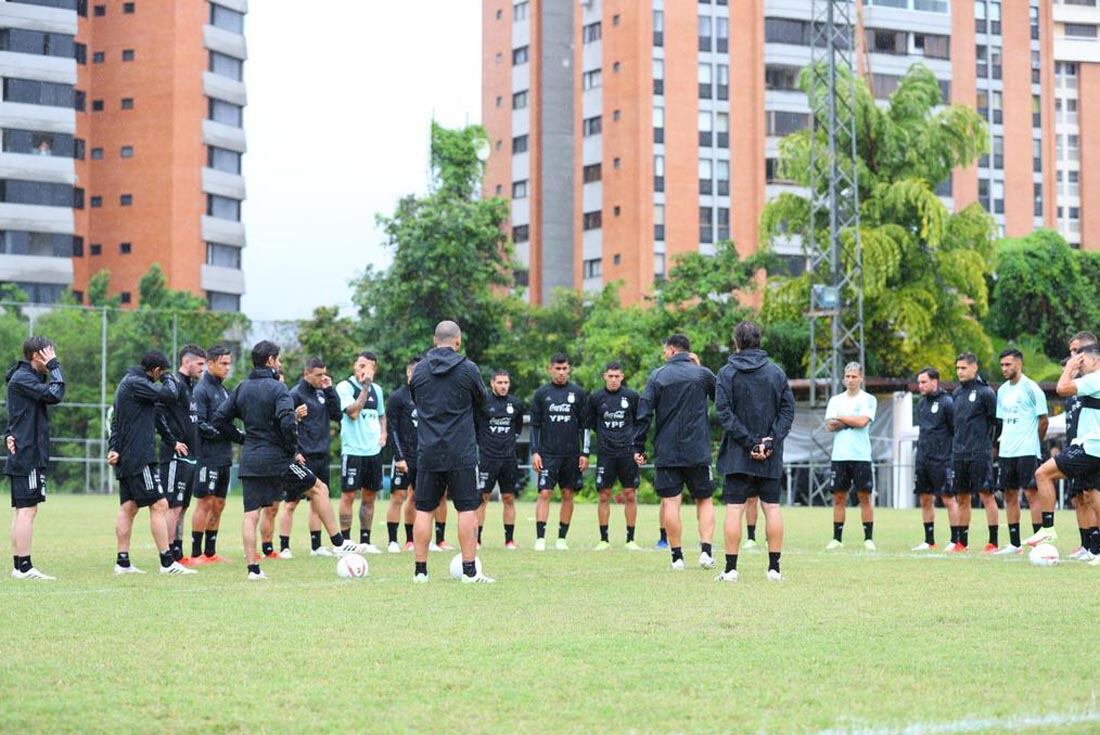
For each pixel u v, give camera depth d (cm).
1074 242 9225
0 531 2112
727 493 1213
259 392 1255
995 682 675
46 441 1274
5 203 7081
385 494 4691
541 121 7606
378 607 988
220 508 1477
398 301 5181
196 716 600
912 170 4991
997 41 7444
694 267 5003
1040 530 1631
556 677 690
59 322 4816
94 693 652
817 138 4853
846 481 1716
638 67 6762
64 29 7156
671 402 1335
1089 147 9212
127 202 7381
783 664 728
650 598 1048
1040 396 1595
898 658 746
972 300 6312
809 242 4781
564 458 1722
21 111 7081
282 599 1047
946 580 1199
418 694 648
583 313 5634
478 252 5431
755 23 6881
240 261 7700
